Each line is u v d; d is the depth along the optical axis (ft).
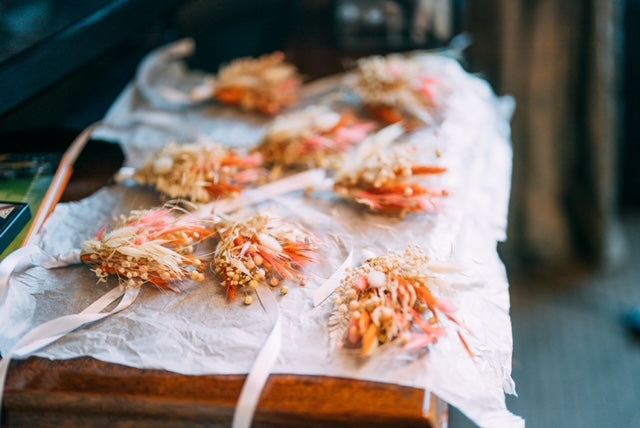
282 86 3.65
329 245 2.68
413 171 2.85
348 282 2.44
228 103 3.67
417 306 2.40
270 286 2.52
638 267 6.18
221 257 2.56
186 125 3.46
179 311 2.46
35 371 2.30
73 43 3.28
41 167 2.99
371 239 2.71
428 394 2.20
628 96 6.22
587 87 5.50
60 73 3.21
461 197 2.92
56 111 3.55
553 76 5.44
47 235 2.77
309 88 3.80
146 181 2.99
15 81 2.99
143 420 2.27
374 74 3.48
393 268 2.46
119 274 2.57
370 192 2.85
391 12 4.20
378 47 4.25
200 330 2.39
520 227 6.10
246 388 2.20
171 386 2.24
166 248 2.55
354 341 2.30
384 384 2.22
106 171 3.10
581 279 6.09
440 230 2.74
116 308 2.46
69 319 2.40
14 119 3.38
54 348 2.36
